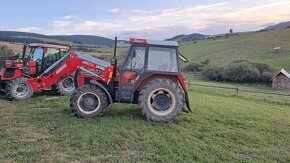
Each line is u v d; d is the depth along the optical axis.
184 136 6.95
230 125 8.38
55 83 12.23
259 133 7.68
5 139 6.41
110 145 6.21
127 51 8.53
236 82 62.53
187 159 5.65
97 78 8.82
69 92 12.81
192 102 12.49
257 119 9.42
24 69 12.69
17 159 5.33
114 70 8.72
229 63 72.31
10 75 12.45
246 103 14.54
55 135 6.73
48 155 5.59
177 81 8.60
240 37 117.50
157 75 8.44
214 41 116.75
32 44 13.74
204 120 8.66
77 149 5.94
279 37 106.81
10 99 11.46
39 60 13.39
